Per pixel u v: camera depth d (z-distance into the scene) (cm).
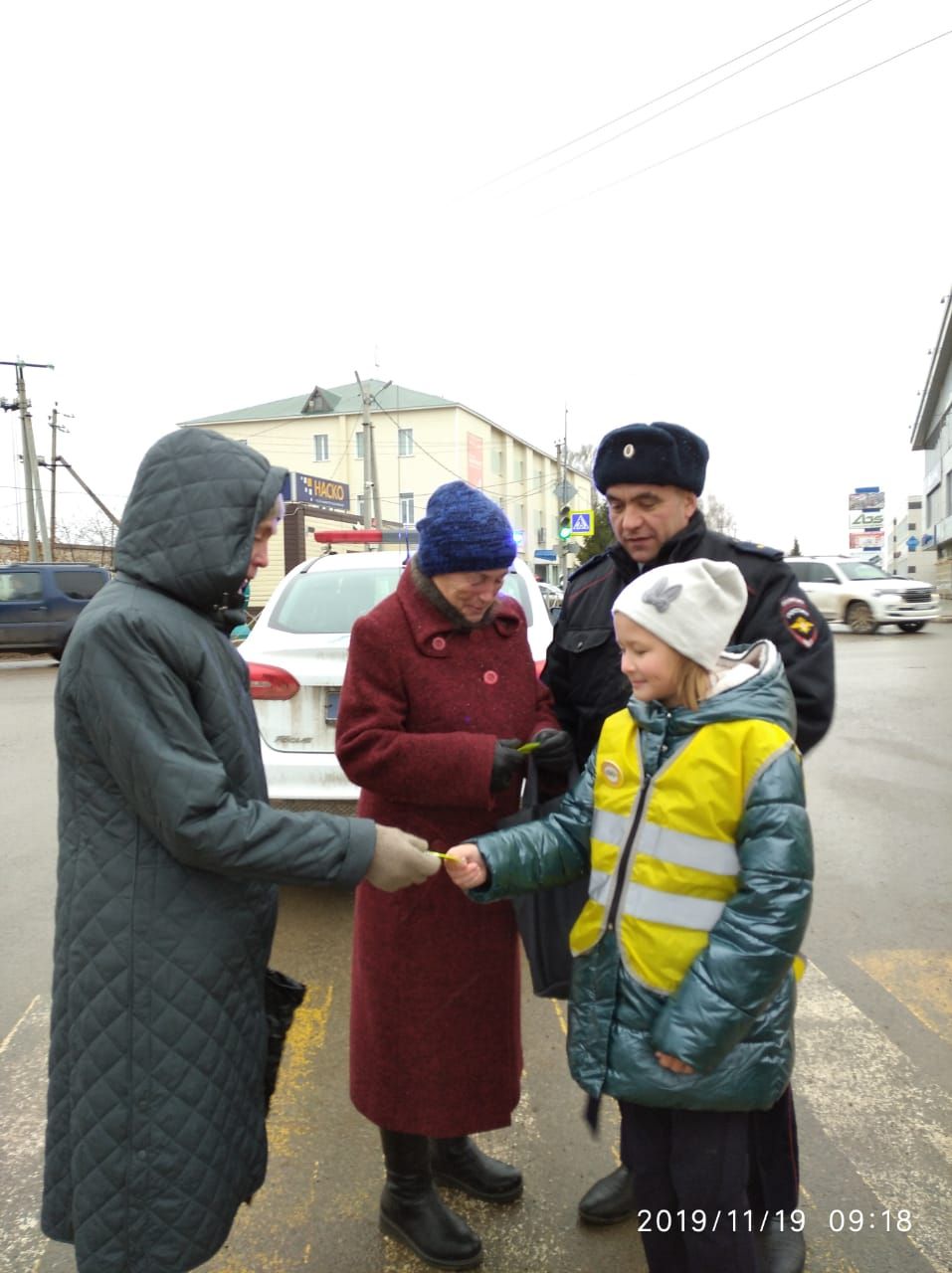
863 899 398
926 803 546
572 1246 199
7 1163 229
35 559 2625
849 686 1022
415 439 4556
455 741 178
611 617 205
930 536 5066
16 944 362
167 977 143
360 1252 197
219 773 141
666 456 185
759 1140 179
